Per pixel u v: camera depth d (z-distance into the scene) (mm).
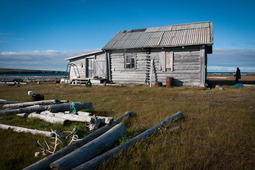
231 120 5195
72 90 13938
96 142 3285
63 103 6879
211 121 5164
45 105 6367
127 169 2773
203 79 14031
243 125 4754
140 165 2879
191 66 14414
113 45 17328
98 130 4020
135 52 16469
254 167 2896
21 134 4312
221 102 8352
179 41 14703
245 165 2957
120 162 2912
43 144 3746
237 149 3469
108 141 3516
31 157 3217
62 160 2613
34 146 3637
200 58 14008
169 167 2799
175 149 3391
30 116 5809
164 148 3447
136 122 5203
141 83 16484
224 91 11977
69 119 5211
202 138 3959
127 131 4215
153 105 7523
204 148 3473
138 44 16156
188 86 14492
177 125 4824
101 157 2908
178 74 14922
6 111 5840
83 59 19484
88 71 19391
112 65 17562
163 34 16625
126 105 7637
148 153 3264
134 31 19297
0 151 3391
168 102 8344
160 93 11422
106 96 10484
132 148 3346
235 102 8273
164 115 5785
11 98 10109
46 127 4840
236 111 6328
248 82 20641
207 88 13398
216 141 3775
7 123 5258
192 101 8609
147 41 16219
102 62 18500
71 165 2656
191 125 4793
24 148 3531
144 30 18781
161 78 15602
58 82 23250
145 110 6602
